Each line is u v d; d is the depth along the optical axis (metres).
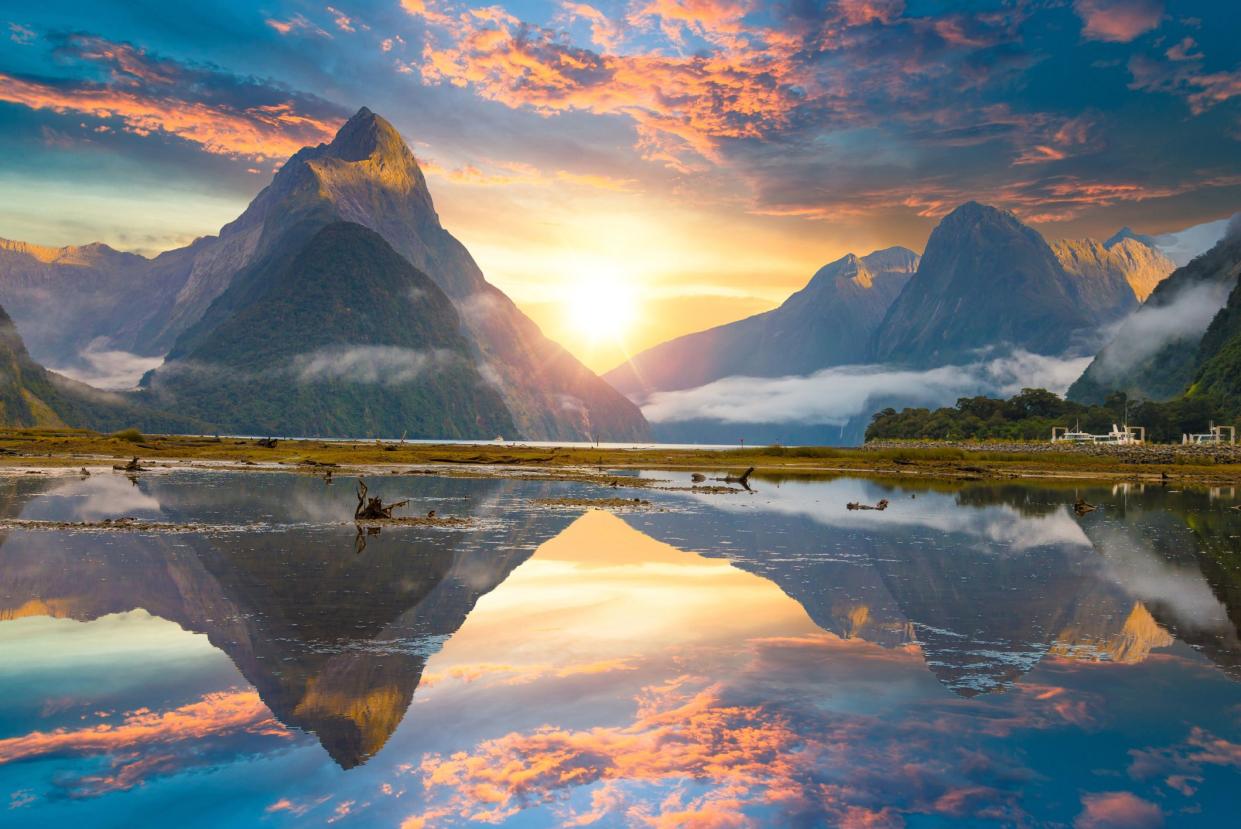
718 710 13.98
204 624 19.03
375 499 39.16
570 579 25.55
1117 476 107.19
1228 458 134.12
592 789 11.04
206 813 10.28
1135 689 15.32
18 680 14.98
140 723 13.01
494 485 69.69
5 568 25.38
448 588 23.70
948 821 10.38
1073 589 25.20
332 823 10.08
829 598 23.25
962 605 22.59
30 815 10.16
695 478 79.44
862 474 104.94
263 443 144.50
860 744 12.63
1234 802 10.96
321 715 13.43
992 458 140.62
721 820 10.27
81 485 58.56
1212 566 30.41
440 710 13.76
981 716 13.88
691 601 22.58
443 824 10.10
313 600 21.70
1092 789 11.27
